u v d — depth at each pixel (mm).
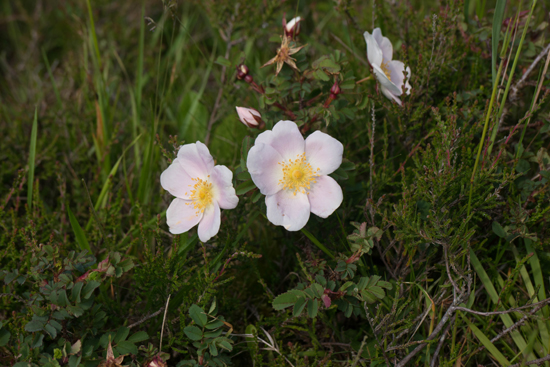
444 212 582
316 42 744
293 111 627
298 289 580
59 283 565
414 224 582
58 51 913
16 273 578
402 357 583
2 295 579
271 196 578
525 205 600
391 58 648
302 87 617
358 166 642
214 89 785
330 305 574
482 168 585
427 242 583
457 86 663
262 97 612
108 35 843
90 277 573
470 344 584
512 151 633
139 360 582
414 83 632
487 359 594
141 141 711
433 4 749
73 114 732
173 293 607
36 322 557
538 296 588
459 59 643
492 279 606
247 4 719
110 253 581
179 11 874
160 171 693
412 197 589
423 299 599
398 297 583
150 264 592
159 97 757
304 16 819
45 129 719
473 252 592
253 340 586
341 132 664
